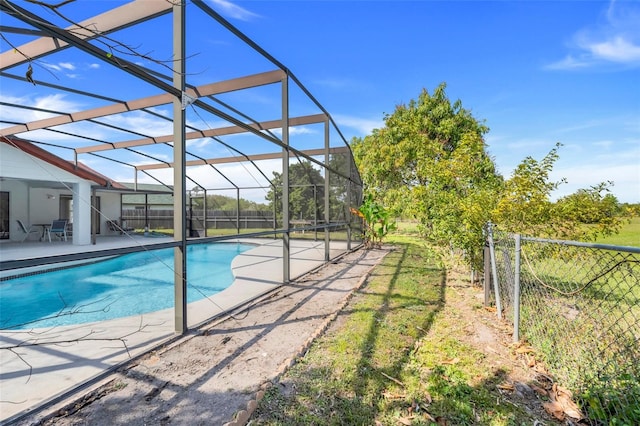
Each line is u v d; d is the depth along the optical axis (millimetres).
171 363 2941
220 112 4133
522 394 2508
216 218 16281
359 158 20734
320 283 6184
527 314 3674
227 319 4133
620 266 2803
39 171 9711
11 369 2820
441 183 6082
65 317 4824
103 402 2350
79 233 10922
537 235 4598
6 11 2152
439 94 16297
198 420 2146
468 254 5516
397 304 4691
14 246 10414
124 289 6641
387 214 11312
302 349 3182
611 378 2350
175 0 3621
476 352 3174
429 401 2400
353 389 2533
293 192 14383
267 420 2172
